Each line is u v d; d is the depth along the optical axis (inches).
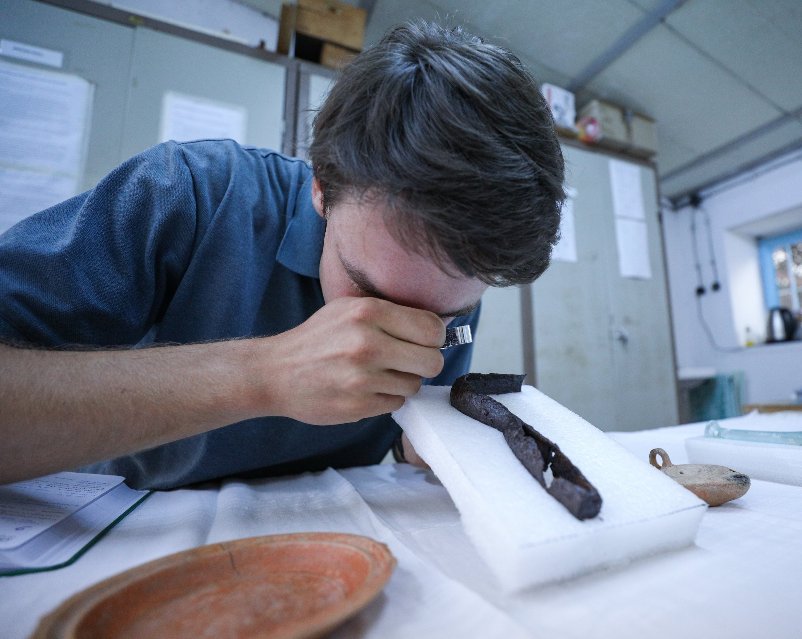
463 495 14.8
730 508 19.5
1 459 15.8
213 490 25.2
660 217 88.9
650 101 86.0
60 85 49.5
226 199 26.9
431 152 13.9
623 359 80.0
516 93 15.8
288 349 17.7
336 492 22.8
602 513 14.1
